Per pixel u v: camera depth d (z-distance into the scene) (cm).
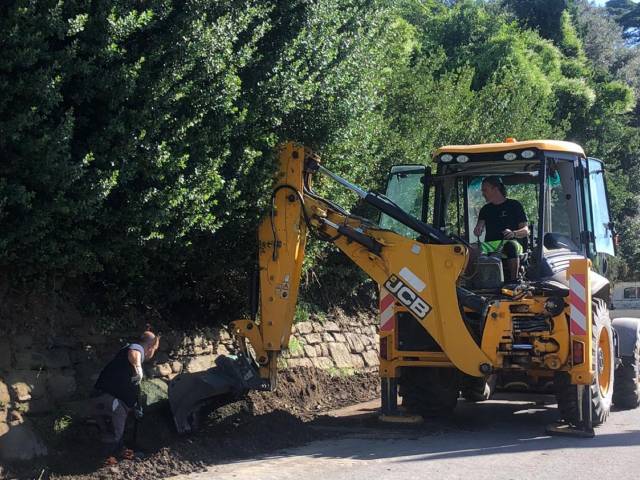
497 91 1844
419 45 2056
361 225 863
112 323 860
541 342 816
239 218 853
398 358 902
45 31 593
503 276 863
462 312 845
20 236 624
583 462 709
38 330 766
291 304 855
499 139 1725
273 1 824
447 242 845
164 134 706
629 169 2972
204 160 750
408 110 1477
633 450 762
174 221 757
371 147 1184
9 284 735
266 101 807
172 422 805
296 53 844
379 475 660
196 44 688
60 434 730
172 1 701
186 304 1001
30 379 734
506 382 912
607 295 964
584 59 3681
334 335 1327
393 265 852
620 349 1052
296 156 859
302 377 1135
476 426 914
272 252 851
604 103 2820
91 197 638
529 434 857
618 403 1068
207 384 795
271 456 752
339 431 882
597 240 980
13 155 605
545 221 907
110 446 701
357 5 988
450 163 914
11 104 599
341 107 928
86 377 804
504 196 919
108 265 823
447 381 925
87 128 679
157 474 675
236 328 851
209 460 727
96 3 632
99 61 646
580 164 923
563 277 845
